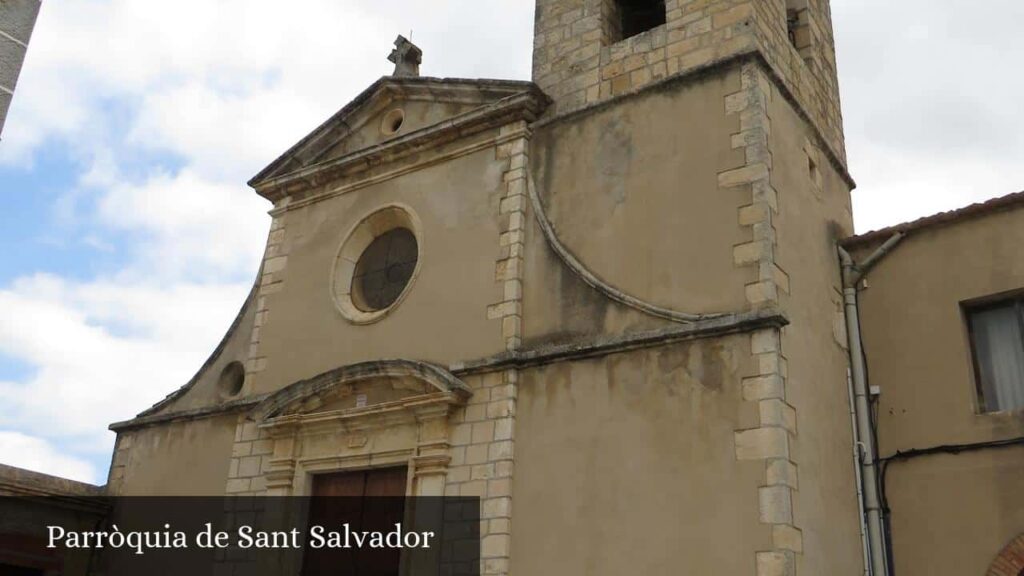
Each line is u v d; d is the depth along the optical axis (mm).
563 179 13758
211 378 16781
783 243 11992
